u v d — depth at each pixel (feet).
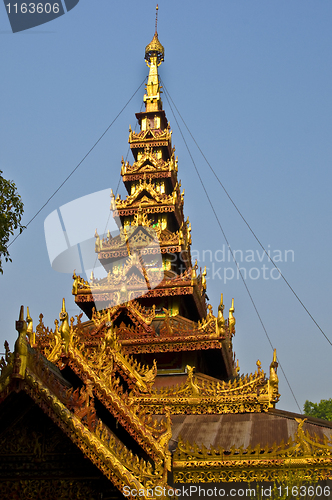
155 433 56.95
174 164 133.39
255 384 78.02
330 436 63.10
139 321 94.79
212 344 91.30
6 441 51.78
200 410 77.46
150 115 140.97
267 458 59.47
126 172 130.93
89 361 60.44
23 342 47.19
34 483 50.72
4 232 58.70
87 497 50.19
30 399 49.62
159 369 94.02
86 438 47.60
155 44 148.56
